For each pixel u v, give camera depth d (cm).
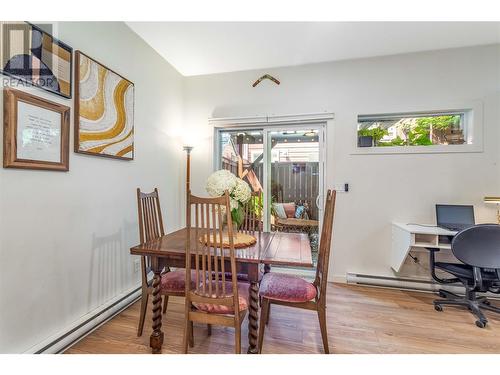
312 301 164
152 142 269
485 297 233
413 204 266
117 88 212
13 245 137
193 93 331
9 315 136
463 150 254
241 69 311
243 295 155
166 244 174
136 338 178
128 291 229
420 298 245
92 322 186
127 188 230
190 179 333
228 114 320
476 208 251
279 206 318
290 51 267
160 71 281
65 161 165
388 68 273
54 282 161
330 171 288
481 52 251
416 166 266
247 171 329
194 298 144
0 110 130
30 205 146
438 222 247
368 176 278
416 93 266
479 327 194
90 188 189
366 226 279
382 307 227
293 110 299
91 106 185
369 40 244
